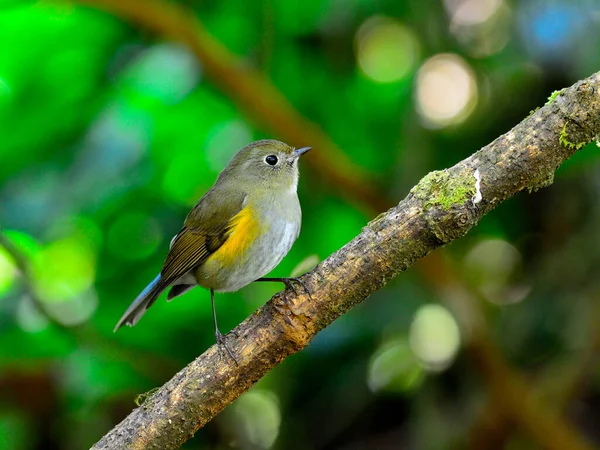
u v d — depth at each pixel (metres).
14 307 10.13
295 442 10.69
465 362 10.09
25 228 10.07
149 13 8.91
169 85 9.76
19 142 10.45
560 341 10.03
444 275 9.12
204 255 8.20
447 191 5.37
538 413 8.72
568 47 8.67
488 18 10.44
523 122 5.36
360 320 10.66
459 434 9.39
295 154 8.66
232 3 10.40
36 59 10.27
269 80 10.27
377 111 11.10
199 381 5.70
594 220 10.08
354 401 10.62
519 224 11.02
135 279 11.01
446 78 10.91
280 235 8.29
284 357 5.76
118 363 9.71
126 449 5.68
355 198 9.64
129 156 9.95
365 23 11.02
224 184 8.45
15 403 9.69
